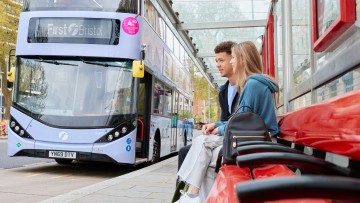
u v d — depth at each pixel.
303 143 1.93
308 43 4.38
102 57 9.63
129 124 9.46
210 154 3.44
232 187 1.99
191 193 3.40
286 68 6.68
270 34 10.93
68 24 9.73
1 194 6.59
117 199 5.55
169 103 14.35
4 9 31.16
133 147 9.48
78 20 9.72
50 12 9.83
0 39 31.53
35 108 9.52
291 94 6.14
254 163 1.25
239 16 15.23
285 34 6.66
